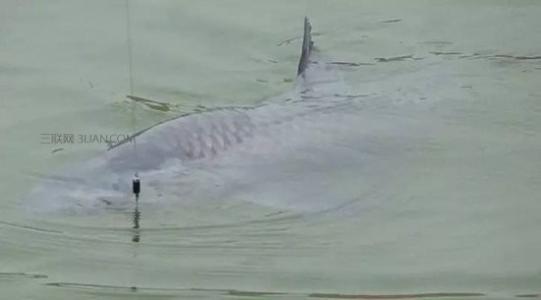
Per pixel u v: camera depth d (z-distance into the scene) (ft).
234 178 56.03
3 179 58.85
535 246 52.75
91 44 83.25
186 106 71.92
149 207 53.93
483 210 55.98
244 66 79.41
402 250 52.44
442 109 67.00
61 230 53.11
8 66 79.25
